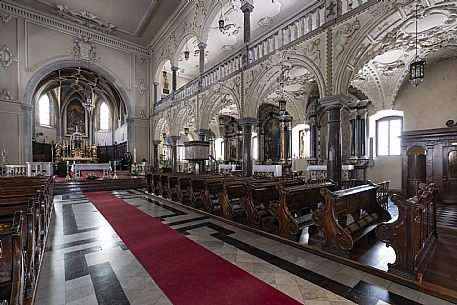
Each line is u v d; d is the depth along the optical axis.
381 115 11.79
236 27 14.26
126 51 19.08
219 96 11.88
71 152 21.12
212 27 14.11
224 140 21.47
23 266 2.12
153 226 5.74
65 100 25.25
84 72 20.95
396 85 10.78
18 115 14.30
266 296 2.81
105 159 25.30
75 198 10.12
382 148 11.98
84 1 14.68
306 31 7.71
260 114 17.80
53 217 6.77
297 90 13.93
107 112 27.27
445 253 4.09
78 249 4.33
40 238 3.74
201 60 13.07
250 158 9.84
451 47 8.80
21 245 1.85
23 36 14.66
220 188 7.30
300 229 4.58
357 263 3.58
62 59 16.06
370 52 6.71
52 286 3.06
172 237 4.93
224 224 5.89
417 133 9.87
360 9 6.07
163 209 7.68
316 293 2.89
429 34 7.43
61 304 2.68
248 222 5.64
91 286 3.06
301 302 2.70
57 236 5.08
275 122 17.23
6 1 14.05
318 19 7.15
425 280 3.14
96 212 7.37
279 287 3.02
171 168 16.75
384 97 11.29
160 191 10.09
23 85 14.55
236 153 20.78
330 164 6.57
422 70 6.73
